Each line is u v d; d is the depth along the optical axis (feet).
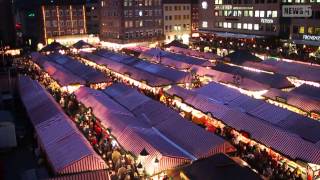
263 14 268.41
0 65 229.66
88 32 380.58
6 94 156.97
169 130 99.04
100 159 79.30
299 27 243.60
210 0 316.60
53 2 367.04
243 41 284.20
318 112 112.98
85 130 109.40
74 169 76.28
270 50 237.25
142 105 119.44
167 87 157.28
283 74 163.02
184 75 161.48
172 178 74.18
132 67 181.16
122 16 322.34
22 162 91.25
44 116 109.70
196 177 68.49
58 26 360.07
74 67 191.01
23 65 224.12
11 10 285.43
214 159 73.87
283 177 81.46
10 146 100.37
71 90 161.07
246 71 161.79
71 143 86.17
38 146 99.91
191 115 120.57
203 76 166.71
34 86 146.00
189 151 86.99
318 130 94.32
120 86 143.43
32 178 74.38
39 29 363.56
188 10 362.33
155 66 182.50
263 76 152.46
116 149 94.43
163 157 79.36
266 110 110.63
